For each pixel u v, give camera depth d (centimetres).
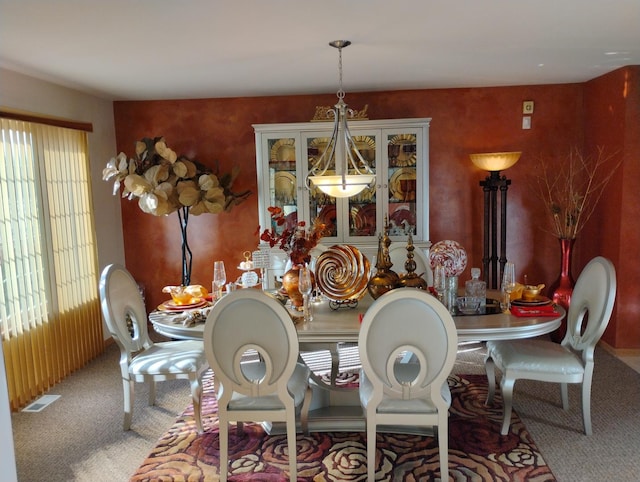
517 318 268
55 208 384
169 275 504
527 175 468
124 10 229
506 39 294
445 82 433
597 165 428
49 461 270
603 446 271
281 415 239
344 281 288
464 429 292
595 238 440
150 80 388
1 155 326
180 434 296
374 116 470
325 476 250
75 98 422
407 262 294
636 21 263
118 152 489
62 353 387
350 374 382
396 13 242
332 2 225
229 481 247
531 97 459
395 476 248
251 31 266
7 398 106
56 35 265
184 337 267
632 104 384
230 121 482
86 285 427
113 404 341
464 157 470
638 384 350
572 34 287
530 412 312
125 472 259
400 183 448
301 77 392
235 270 499
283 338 230
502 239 446
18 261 339
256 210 491
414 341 222
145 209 427
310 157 449
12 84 345
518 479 244
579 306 292
